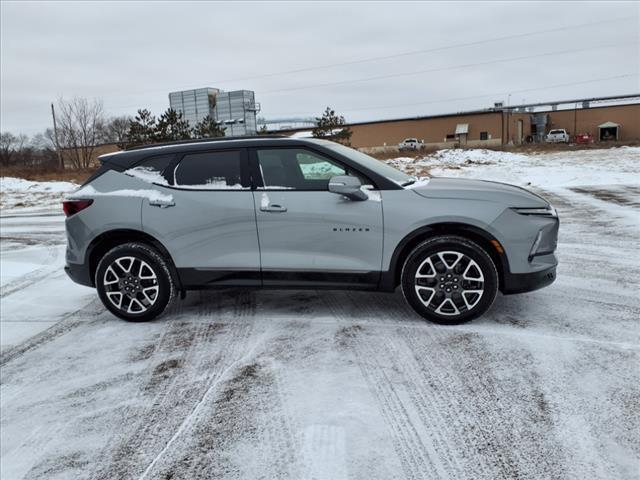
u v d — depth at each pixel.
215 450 2.64
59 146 43.56
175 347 4.03
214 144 4.46
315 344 3.88
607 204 10.71
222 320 4.57
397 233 4.02
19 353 4.19
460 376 3.25
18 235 10.78
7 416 3.19
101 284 4.61
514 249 3.91
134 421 2.99
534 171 19.66
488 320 4.18
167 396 3.25
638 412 2.76
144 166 4.58
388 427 2.74
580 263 6.00
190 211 4.36
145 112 29.08
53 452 2.77
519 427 2.68
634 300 4.57
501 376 3.22
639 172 17.27
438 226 4.04
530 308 4.44
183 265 4.44
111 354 4.00
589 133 56.19
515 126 56.75
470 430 2.68
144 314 4.59
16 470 2.64
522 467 2.37
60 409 3.22
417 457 2.48
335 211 4.10
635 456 2.40
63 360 3.97
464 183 4.39
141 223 4.45
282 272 4.27
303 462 2.49
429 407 2.92
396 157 32.75
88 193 4.60
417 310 4.11
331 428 2.76
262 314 4.66
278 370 3.49
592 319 4.12
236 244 4.31
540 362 3.38
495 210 3.91
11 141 54.78
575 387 3.04
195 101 45.53
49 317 5.11
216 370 3.57
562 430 2.63
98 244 4.62
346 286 4.22
